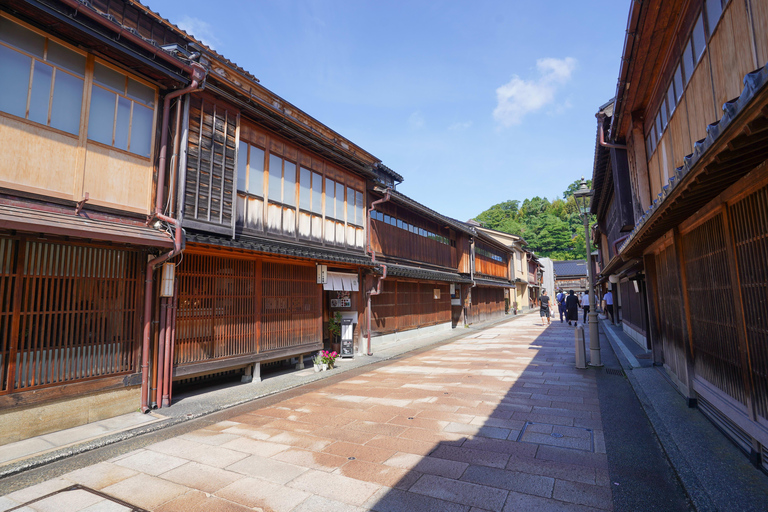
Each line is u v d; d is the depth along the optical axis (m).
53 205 5.56
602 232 24.55
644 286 12.40
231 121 8.45
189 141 7.49
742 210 3.97
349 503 3.76
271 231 9.63
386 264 14.24
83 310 5.91
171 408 6.90
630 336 16.25
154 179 6.96
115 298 6.32
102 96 6.24
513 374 9.77
